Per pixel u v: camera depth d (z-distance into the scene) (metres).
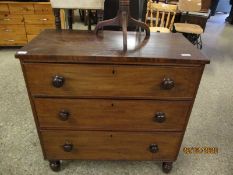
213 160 1.35
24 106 1.75
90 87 0.89
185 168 1.28
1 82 2.09
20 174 1.18
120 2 0.96
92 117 0.99
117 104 0.95
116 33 1.14
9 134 1.45
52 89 0.89
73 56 0.80
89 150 1.11
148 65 0.84
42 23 2.81
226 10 7.33
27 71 0.84
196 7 2.94
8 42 2.88
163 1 3.49
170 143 1.10
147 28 1.08
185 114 0.99
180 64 0.84
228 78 2.47
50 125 1.01
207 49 3.45
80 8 1.30
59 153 1.11
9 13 2.68
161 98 0.93
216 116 1.77
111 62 0.82
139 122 1.01
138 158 1.15
